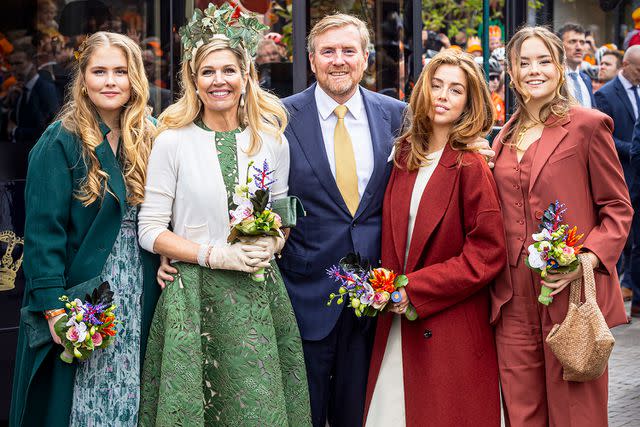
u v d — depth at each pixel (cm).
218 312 410
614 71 1069
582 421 421
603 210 425
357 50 443
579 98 912
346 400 452
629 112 918
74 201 405
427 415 429
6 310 521
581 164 425
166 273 414
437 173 433
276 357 413
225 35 413
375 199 445
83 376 404
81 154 403
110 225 407
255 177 405
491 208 423
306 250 442
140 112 415
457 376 428
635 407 626
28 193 404
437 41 871
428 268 425
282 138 430
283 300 425
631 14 1073
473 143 433
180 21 557
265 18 567
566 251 405
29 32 597
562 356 409
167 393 396
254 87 421
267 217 400
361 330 446
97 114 415
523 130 438
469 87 429
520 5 839
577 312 409
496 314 431
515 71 434
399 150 444
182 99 418
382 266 440
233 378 408
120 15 568
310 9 562
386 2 586
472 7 858
